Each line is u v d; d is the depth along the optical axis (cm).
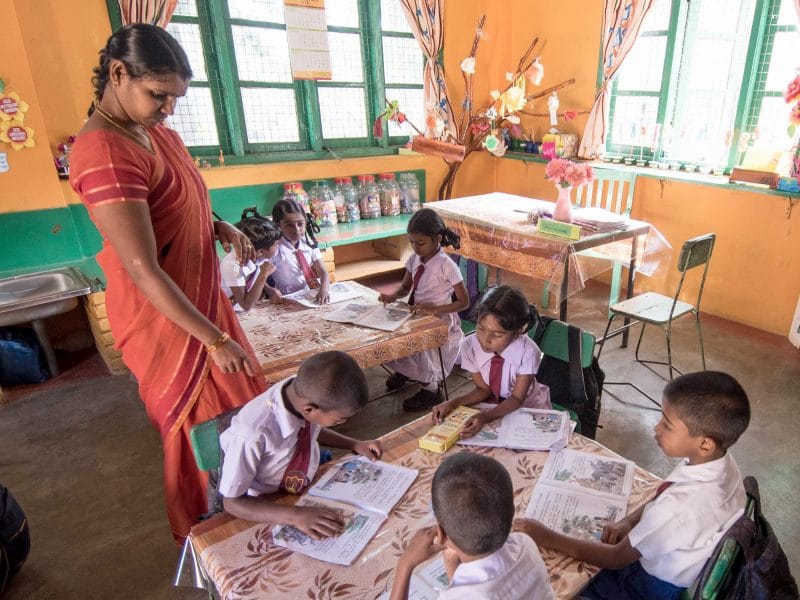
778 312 345
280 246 255
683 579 102
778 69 337
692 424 103
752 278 354
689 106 387
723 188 355
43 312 284
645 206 405
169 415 160
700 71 374
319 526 106
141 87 125
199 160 373
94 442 252
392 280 459
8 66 285
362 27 420
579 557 100
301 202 396
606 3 397
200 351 157
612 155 438
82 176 128
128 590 174
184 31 353
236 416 120
